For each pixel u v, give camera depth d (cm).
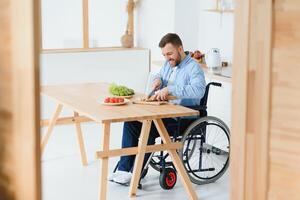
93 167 448
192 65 399
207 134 496
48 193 383
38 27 160
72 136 548
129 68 633
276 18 176
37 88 162
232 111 193
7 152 172
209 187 407
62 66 588
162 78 423
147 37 643
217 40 557
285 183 181
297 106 175
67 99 385
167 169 395
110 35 659
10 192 173
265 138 183
